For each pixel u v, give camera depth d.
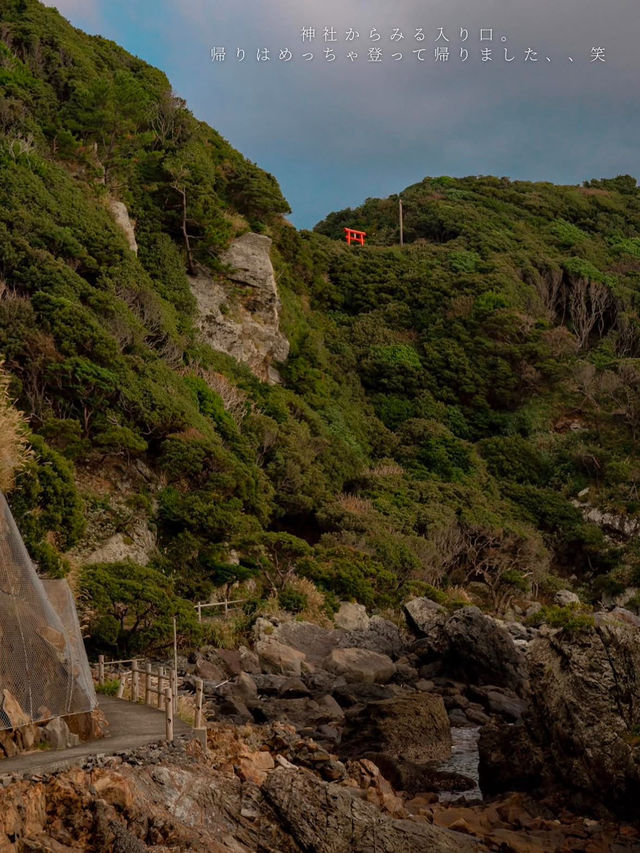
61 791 9.79
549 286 96.44
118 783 10.44
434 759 22.33
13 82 62.38
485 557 56.44
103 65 73.12
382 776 17.86
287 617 37.44
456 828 15.41
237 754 13.80
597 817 16.67
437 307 88.31
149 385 44.66
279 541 40.97
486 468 71.62
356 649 33.75
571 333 88.56
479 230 105.25
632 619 35.06
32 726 11.20
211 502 41.06
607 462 71.62
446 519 56.72
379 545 48.34
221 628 34.28
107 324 47.56
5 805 9.16
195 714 14.77
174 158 66.75
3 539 11.72
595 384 79.00
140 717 14.30
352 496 58.06
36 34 68.50
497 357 82.56
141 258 61.38
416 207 114.56
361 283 89.69
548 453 74.19
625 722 16.78
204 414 49.84
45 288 45.91
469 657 33.09
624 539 64.81
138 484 41.47
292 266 83.06
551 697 18.03
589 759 16.78
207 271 65.31
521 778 18.53
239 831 11.45
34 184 53.78
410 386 79.38
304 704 25.92
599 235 117.00
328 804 12.09
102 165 64.19
